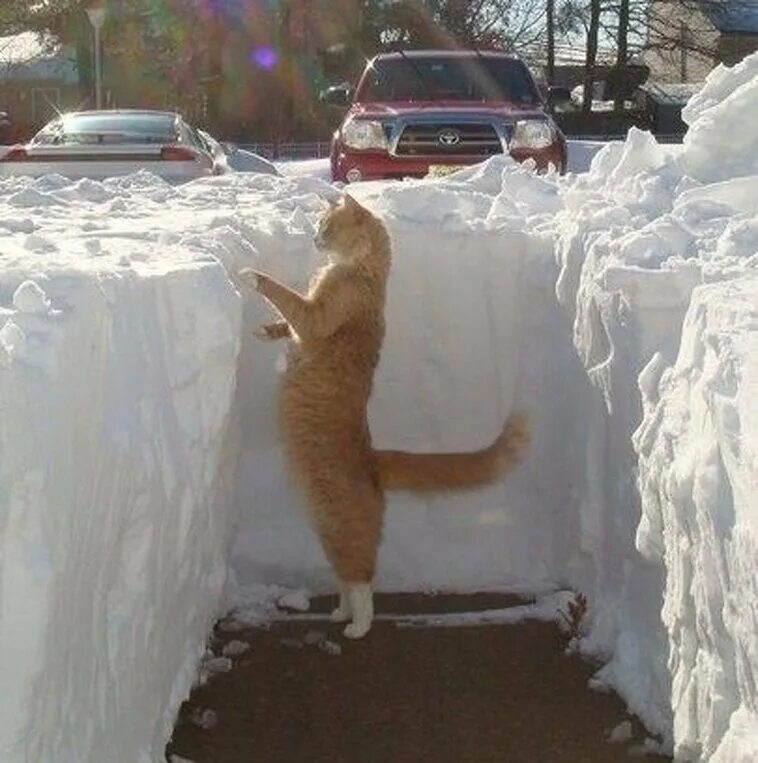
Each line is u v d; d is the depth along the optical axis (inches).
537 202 232.8
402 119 410.3
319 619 192.7
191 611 149.9
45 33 1194.6
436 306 207.5
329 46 1087.6
